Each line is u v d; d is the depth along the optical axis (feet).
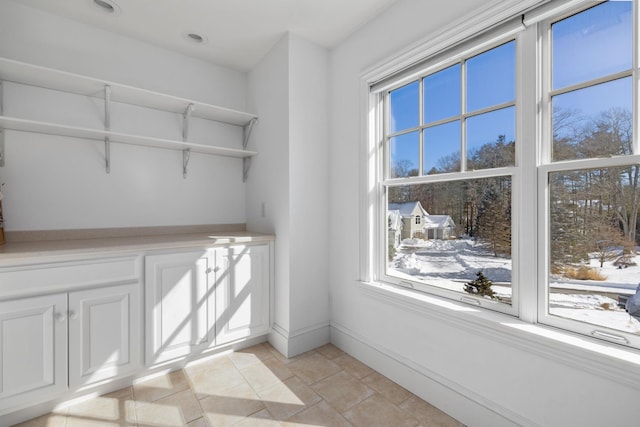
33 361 4.86
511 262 4.67
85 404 5.43
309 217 7.50
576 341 3.78
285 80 7.23
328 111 7.83
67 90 6.49
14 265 4.73
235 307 7.04
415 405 5.45
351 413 5.25
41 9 6.24
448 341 5.20
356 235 7.06
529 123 4.33
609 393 3.52
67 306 5.13
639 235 3.50
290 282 7.20
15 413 4.95
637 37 3.50
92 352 5.36
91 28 6.78
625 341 3.59
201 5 6.12
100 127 6.93
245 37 7.29
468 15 4.80
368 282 6.75
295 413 5.24
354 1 6.04
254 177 8.58
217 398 5.63
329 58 7.81
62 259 5.11
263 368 6.64
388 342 6.31
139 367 5.84
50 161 6.42
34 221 6.27
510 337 4.33
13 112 6.06
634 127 3.52
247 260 7.22
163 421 5.05
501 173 4.71
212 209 8.52
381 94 6.81
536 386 4.13
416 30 5.68
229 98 8.74
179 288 6.27
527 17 4.22
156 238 6.82
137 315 5.81
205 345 6.61
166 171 7.81
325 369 6.61
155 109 7.64
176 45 7.59
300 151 7.32
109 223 7.07
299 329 7.33
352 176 7.14
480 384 4.77
